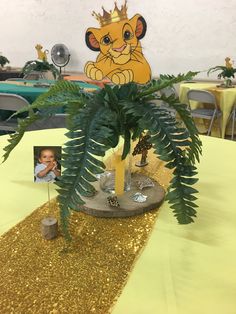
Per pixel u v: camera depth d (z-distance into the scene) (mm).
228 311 477
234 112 3051
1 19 4500
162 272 551
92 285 513
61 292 497
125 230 658
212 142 1238
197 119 3197
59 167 683
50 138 1207
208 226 690
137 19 718
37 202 766
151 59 4035
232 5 3594
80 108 622
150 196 766
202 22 3748
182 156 588
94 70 742
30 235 628
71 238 613
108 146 629
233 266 572
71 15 4211
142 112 603
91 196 734
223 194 835
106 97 631
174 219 708
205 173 958
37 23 4379
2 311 462
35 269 542
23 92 2459
